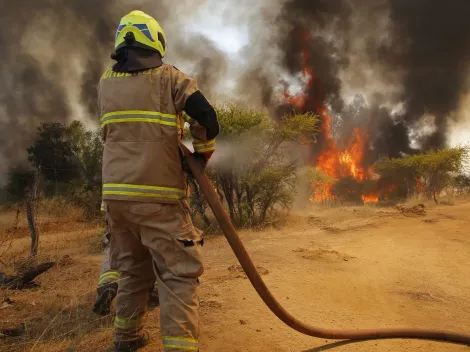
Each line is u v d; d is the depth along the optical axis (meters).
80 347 2.94
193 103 2.34
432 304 3.76
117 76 2.43
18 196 13.93
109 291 3.34
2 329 3.15
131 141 2.35
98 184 12.78
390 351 2.84
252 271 2.45
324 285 4.20
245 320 3.32
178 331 2.31
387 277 4.51
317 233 7.05
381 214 8.98
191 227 2.46
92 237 7.81
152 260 2.52
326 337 2.83
